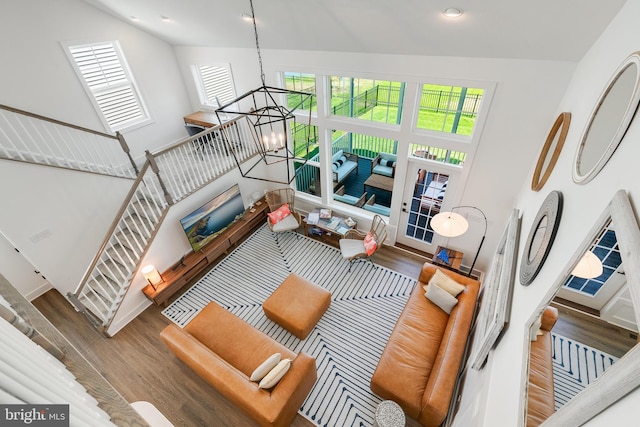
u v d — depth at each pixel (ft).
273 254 18.81
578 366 3.79
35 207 13.09
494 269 11.39
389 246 18.98
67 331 14.47
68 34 14.94
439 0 8.38
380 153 24.25
